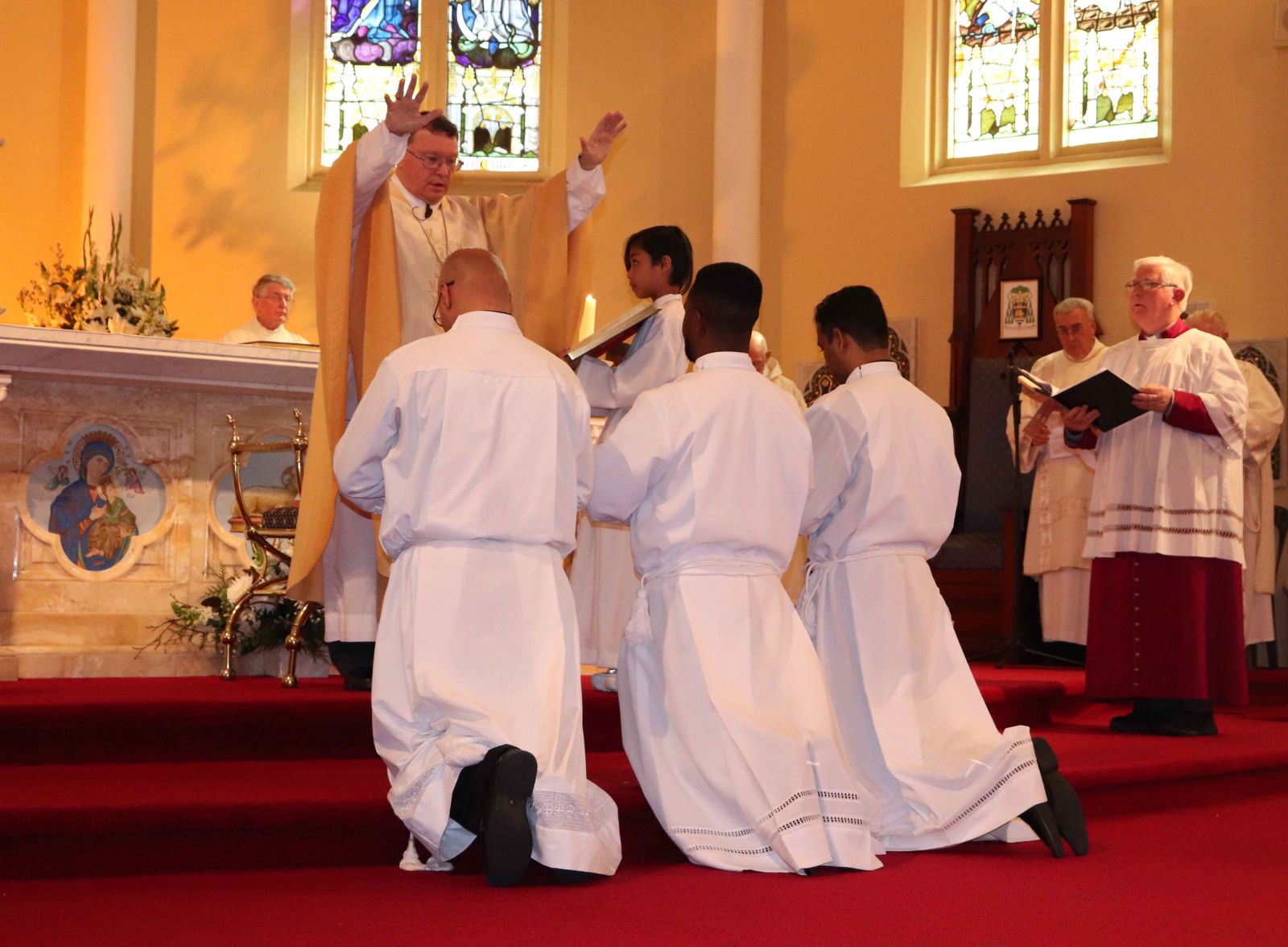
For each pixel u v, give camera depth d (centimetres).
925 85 1071
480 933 283
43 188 1074
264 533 591
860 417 417
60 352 592
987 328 1009
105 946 269
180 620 635
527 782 326
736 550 380
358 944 272
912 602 413
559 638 357
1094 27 1038
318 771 428
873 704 404
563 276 532
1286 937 290
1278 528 902
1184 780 501
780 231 1090
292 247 1103
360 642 513
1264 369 946
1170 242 989
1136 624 608
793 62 1095
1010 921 300
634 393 505
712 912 305
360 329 515
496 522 357
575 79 1111
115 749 444
